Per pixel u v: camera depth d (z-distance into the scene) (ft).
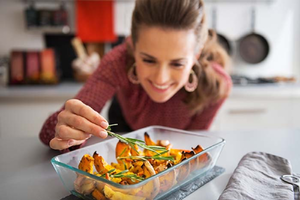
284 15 7.66
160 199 1.71
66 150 2.54
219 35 7.59
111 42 7.51
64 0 7.14
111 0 7.08
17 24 7.13
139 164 1.77
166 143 2.14
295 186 1.78
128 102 3.77
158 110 3.72
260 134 3.19
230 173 2.16
